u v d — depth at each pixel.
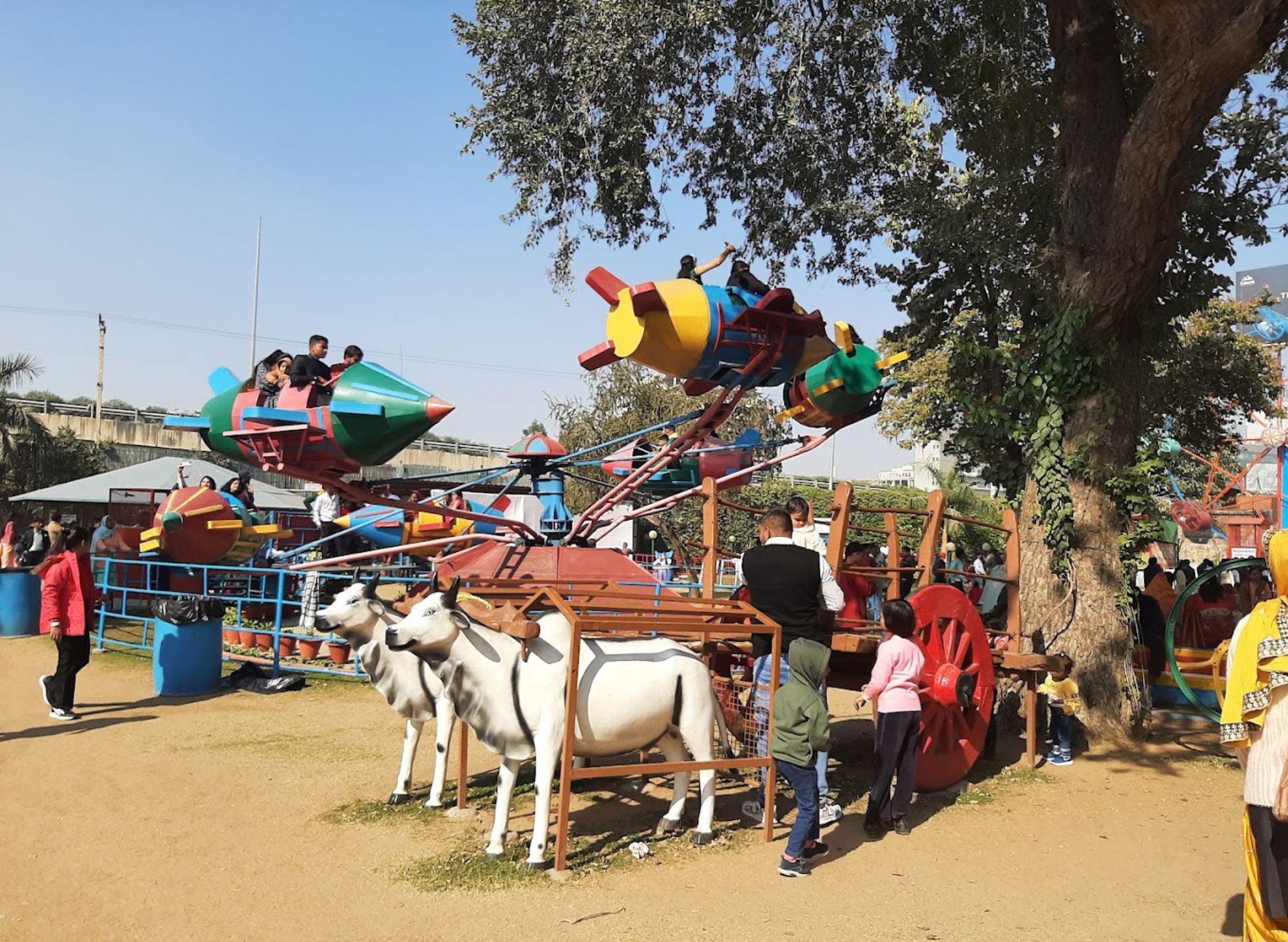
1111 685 9.55
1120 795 7.79
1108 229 9.27
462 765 7.01
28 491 33.06
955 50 12.55
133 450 37.94
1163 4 8.08
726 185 14.98
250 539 16.62
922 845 6.46
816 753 5.91
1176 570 15.56
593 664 6.00
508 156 13.38
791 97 13.28
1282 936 3.88
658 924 5.02
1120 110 9.88
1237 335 23.19
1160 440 13.84
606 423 28.20
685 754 6.61
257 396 7.58
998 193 12.61
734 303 7.47
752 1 12.79
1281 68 11.77
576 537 9.01
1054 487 9.65
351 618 6.85
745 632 6.41
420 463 42.44
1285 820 3.67
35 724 9.98
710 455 11.26
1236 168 11.52
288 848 6.22
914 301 13.45
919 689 7.26
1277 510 22.38
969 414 10.27
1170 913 5.29
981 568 15.39
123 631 16.58
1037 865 6.07
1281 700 3.91
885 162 14.84
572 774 5.75
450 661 5.76
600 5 12.49
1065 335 9.59
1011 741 9.75
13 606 16.62
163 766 8.33
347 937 4.91
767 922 5.07
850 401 8.64
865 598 9.20
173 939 4.89
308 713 10.64
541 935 4.89
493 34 12.88
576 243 13.66
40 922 5.10
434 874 5.71
